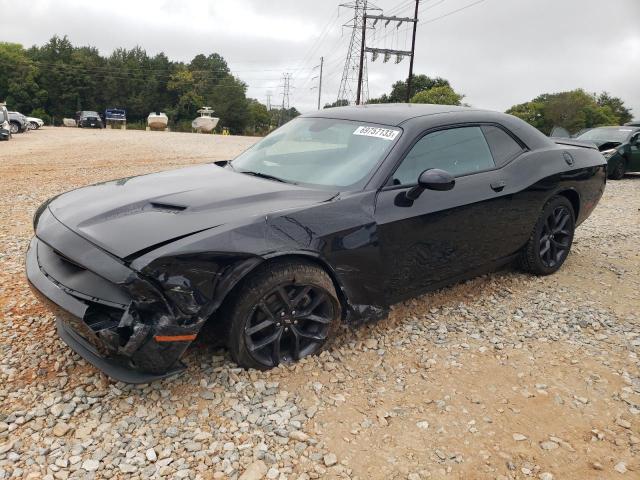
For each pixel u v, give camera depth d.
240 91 95.31
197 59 106.12
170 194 3.15
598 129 14.73
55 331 3.45
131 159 15.53
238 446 2.48
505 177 4.20
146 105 94.12
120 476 2.26
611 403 3.01
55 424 2.56
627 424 2.82
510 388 3.12
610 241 6.53
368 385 3.06
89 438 2.47
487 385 3.13
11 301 3.90
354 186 3.38
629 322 4.10
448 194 3.72
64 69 86.25
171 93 97.12
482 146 4.18
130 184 3.54
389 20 44.06
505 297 4.48
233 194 3.15
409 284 3.65
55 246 2.79
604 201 9.80
